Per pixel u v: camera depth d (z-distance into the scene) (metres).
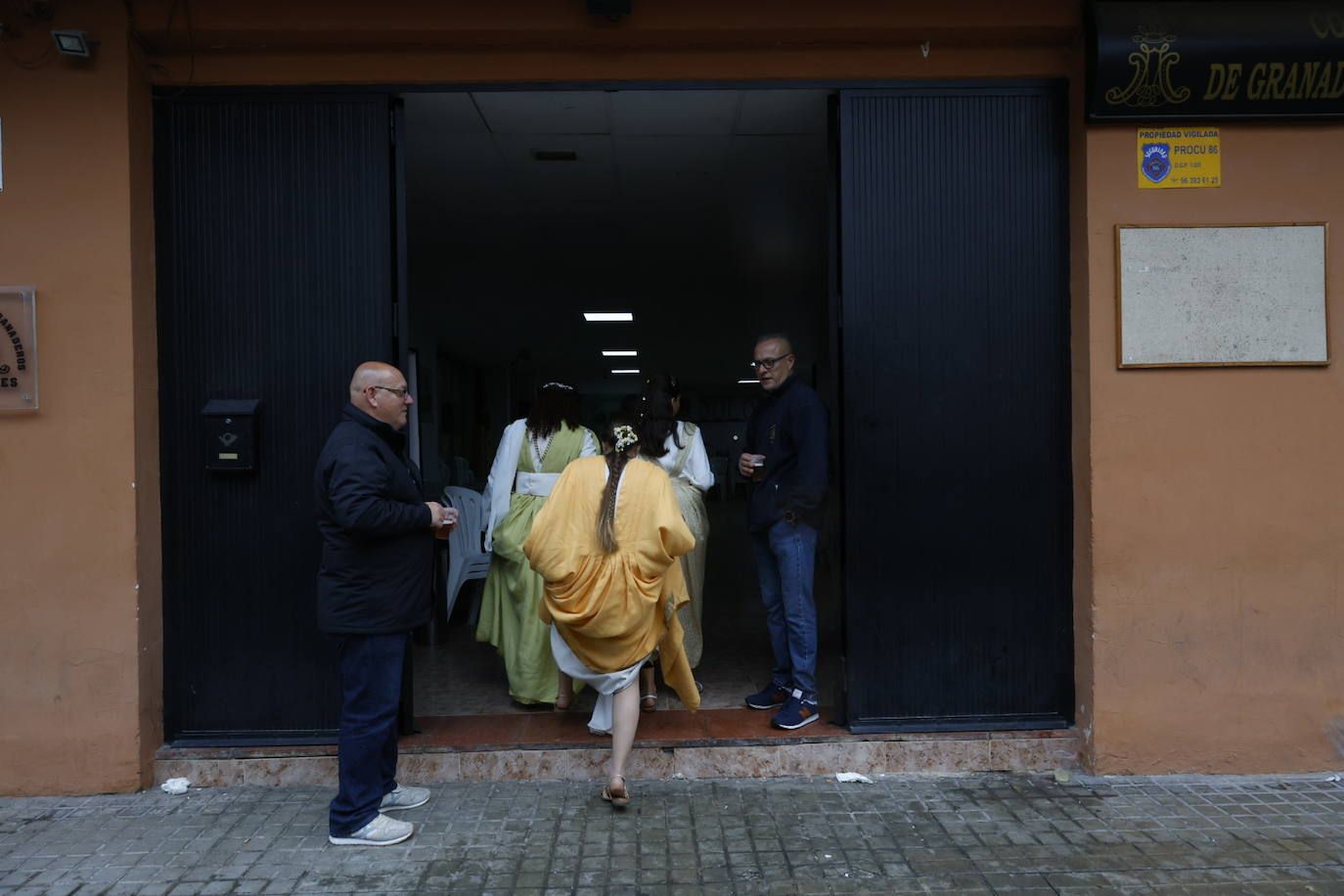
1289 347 3.73
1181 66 3.56
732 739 3.80
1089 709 3.77
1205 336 3.73
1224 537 3.74
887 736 3.81
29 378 3.59
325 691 3.78
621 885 2.92
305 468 3.78
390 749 3.40
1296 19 3.56
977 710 3.88
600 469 3.46
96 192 3.59
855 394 3.85
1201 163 3.73
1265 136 3.74
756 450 4.18
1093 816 3.39
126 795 3.62
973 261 3.86
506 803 3.54
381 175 3.78
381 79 3.78
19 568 3.61
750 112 4.50
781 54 3.83
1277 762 3.74
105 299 3.60
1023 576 3.88
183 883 2.95
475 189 5.84
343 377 3.78
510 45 3.76
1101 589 3.72
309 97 3.78
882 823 3.35
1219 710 3.75
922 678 3.87
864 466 3.85
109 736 3.62
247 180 3.78
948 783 3.72
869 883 2.92
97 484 3.60
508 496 4.28
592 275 8.52
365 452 3.08
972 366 3.86
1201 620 3.73
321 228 3.78
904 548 3.86
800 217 6.61
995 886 2.90
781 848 3.16
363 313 3.79
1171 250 3.72
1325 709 3.75
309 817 3.44
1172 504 3.73
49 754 3.62
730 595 7.81
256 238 3.78
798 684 3.96
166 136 3.78
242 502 3.78
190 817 3.43
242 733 3.78
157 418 3.77
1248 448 3.74
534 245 7.36
